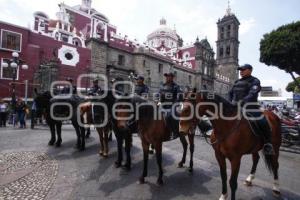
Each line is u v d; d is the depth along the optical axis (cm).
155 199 511
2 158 807
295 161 921
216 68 6225
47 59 2511
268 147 515
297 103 2992
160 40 6034
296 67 2103
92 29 3097
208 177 644
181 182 605
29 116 2092
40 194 532
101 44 3092
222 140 481
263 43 2194
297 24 2041
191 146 689
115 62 3316
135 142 1084
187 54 5312
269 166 563
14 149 930
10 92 2289
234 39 6662
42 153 872
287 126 1216
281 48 2012
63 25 3111
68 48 2736
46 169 698
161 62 3991
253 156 598
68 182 601
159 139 579
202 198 517
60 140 978
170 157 841
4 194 531
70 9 3472
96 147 968
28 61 2431
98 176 643
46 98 966
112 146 992
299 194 564
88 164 745
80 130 933
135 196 523
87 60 2920
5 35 2298
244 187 584
